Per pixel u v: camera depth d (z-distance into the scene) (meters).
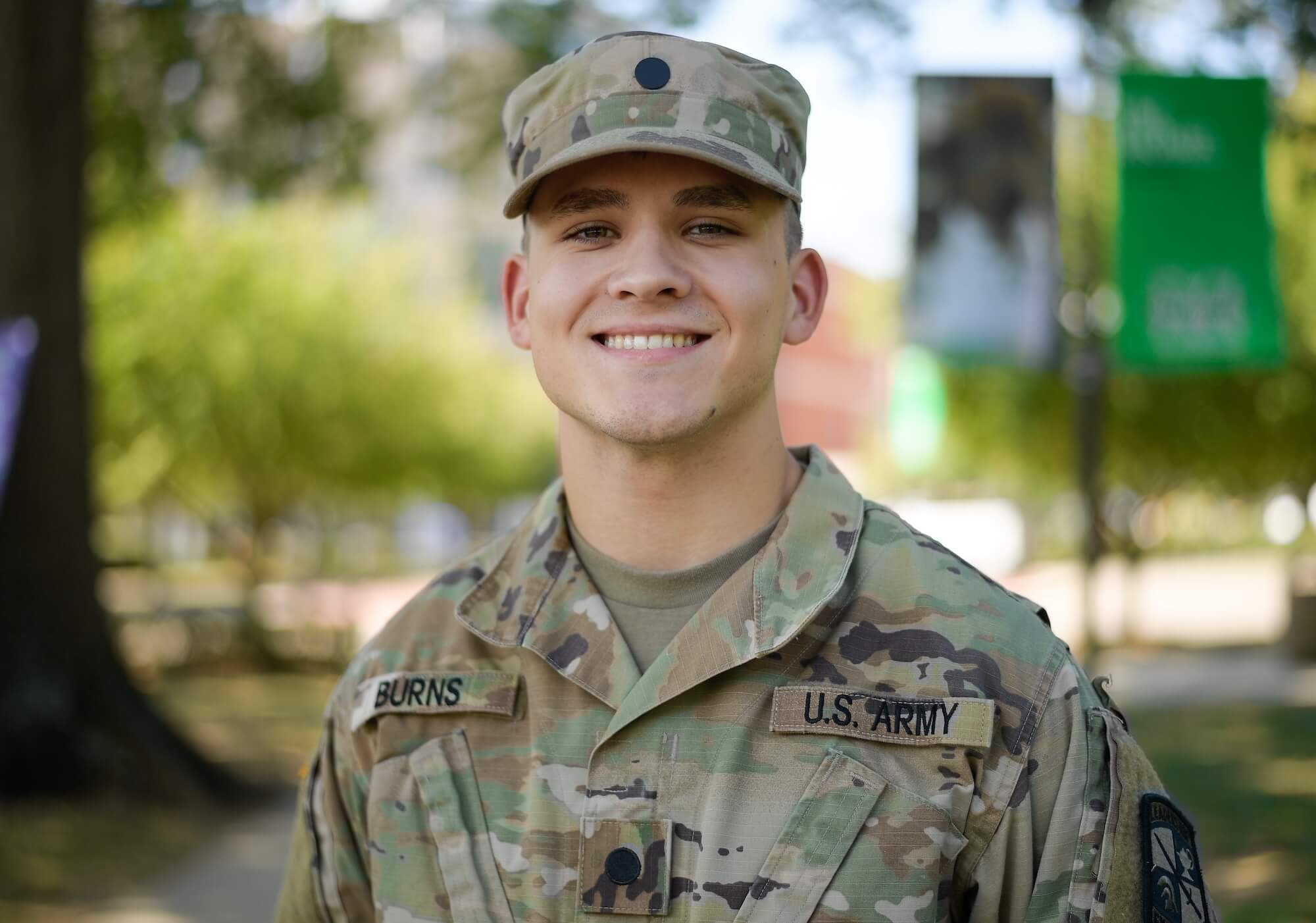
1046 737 1.65
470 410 22.59
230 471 18.28
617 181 1.70
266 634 16.94
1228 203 7.50
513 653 1.81
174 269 17.09
